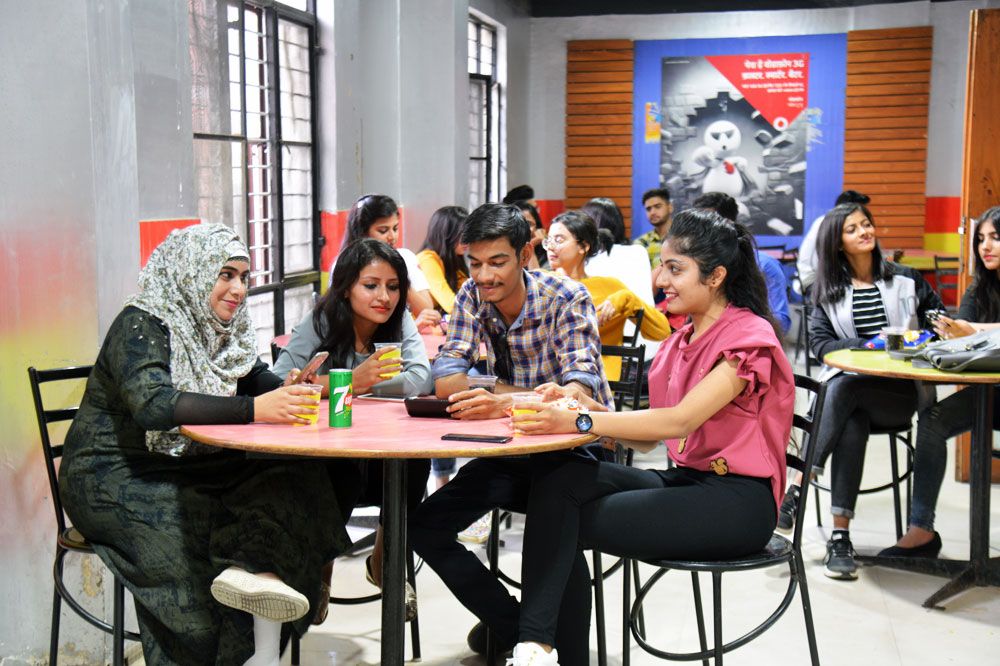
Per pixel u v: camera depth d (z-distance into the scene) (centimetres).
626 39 1116
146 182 348
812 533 436
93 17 290
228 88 483
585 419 230
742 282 256
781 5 1084
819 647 319
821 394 253
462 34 709
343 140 606
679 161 1124
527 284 285
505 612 279
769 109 1098
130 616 312
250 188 517
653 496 244
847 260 427
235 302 258
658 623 340
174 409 233
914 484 394
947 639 326
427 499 283
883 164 1080
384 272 297
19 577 301
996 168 497
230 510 240
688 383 255
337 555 251
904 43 1059
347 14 608
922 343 374
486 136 996
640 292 485
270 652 238
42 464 297
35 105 290
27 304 295
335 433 224
